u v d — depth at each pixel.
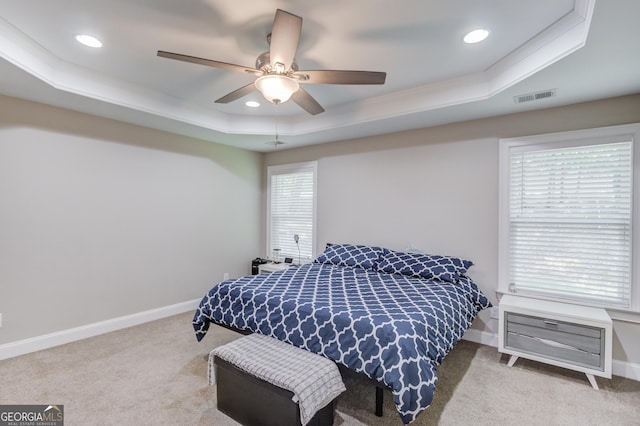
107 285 3.47
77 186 3.24
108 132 3.46
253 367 1.89
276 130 4.08
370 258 3.63
